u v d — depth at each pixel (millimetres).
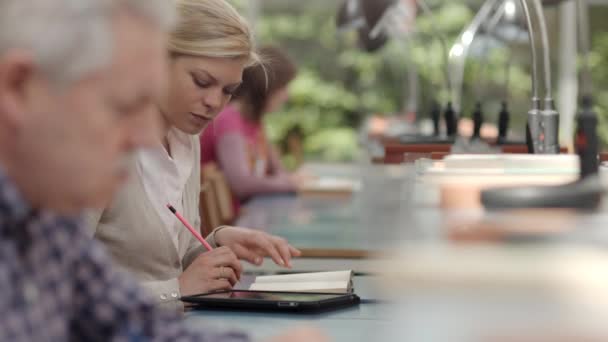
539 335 1260
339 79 13703
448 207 2051
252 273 2947
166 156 2482
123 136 1101
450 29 13281
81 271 1320
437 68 11477
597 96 10805
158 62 1110
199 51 2379
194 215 2727
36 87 1050
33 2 1042
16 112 1054
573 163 2168
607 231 1587
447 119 5191
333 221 4105
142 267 2441
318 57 13766
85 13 1043
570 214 1697
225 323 2037
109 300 1348
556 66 9438
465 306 1390
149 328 1393
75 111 1058
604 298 1357
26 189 1106
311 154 13680
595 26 11242
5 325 1132
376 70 13438
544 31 2936
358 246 3270
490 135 6180
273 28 13703
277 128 13664
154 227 2439
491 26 4867
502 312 1334
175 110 2434
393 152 4949
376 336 1834
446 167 2223
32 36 1037
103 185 1103
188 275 2391
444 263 1479
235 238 2693
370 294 2389
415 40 11734
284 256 2662
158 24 1108
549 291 1377
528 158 2203
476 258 1496
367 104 13469
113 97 1070
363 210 4488
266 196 5168
